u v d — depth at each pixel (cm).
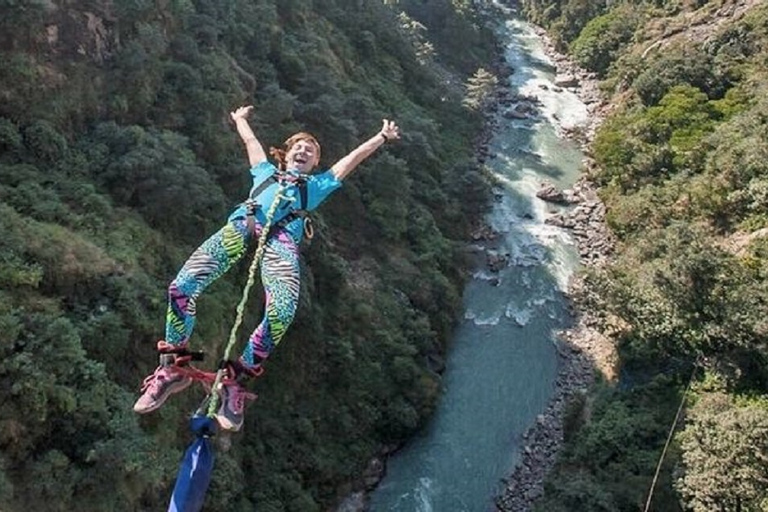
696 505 2583
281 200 512
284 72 4359
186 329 485
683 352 3359
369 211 4216
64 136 2884
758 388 3139
